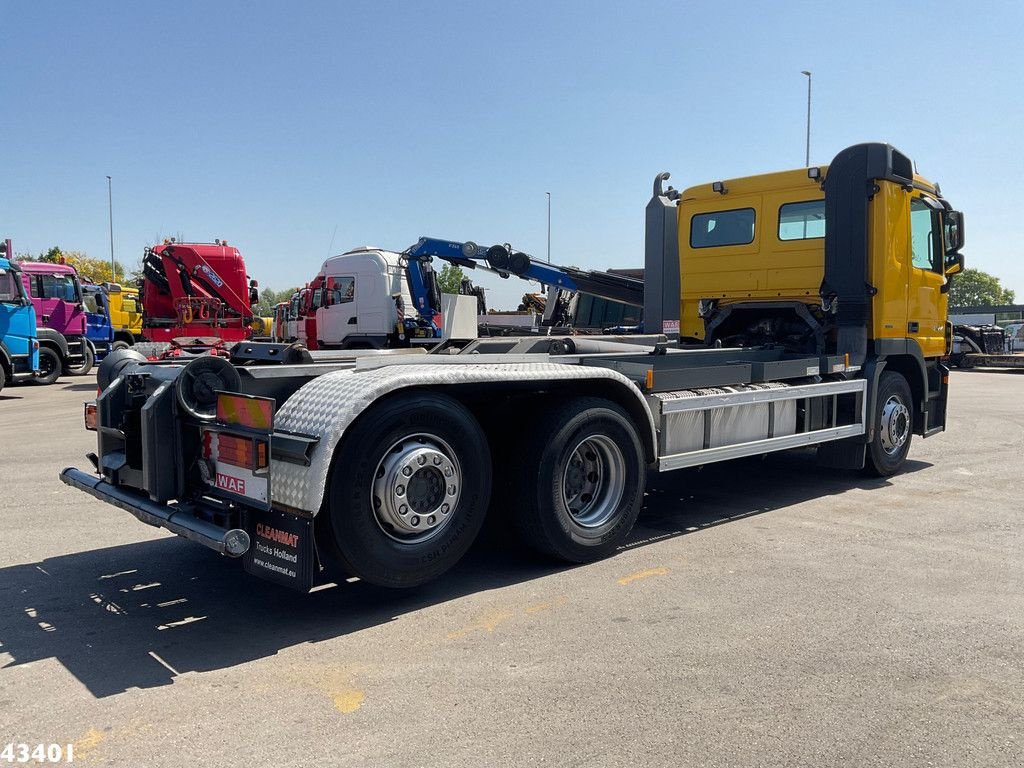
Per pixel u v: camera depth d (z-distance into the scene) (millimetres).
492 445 4824
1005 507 6547
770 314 8352
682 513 6340
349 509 3859
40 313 20359
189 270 20062
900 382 7844
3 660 3561
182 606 4258
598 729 2918
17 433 10938
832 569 4852
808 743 2824
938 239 8352
